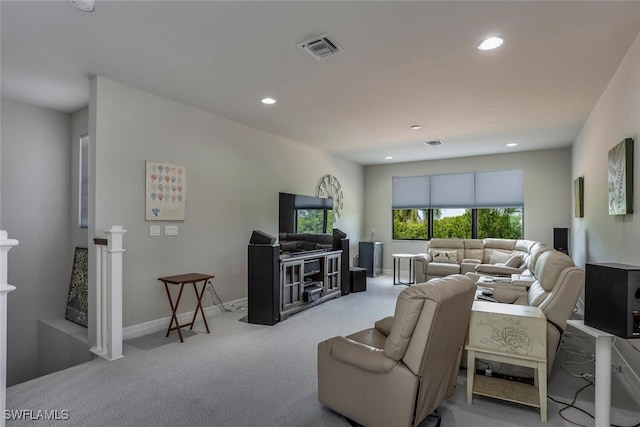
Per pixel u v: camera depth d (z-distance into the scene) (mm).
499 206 6945
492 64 3016
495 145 6180
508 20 2350
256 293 4141
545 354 2174
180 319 4078
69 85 3547
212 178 4488
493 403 2359
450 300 1888
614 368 2928
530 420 2156
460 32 2508
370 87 3555
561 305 2512
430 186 7656
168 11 2270
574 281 2480
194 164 4258
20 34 2562
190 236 4207
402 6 2203
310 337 3668
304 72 3209
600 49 2725
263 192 5293
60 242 4340
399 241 7957
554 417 2188
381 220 8172
